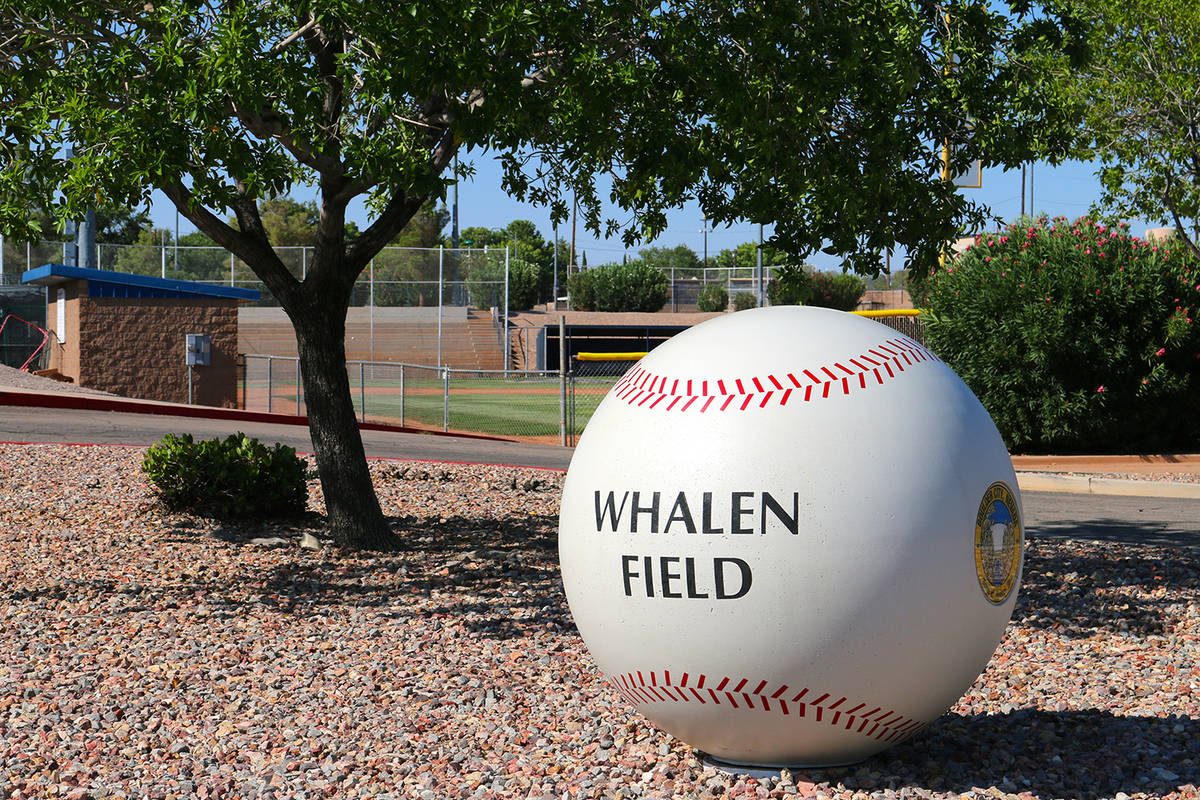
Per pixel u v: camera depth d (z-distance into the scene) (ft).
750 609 13.11
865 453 13.20
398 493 42.11
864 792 13.88
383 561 30.19
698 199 36.32
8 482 40.47
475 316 154.81
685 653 13.56
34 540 31.68
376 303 145.69
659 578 13.48
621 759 15.40
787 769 14.62
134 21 25.66
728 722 13.97
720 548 13.12
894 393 13.76
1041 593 26.58
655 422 13.98
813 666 13.24
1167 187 53.21
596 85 27.43
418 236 209.97
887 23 29.50
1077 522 39.73
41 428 57.36
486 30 23.93
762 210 31.53
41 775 15.07
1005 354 59.06
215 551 31.04
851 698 13.52
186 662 20.74
